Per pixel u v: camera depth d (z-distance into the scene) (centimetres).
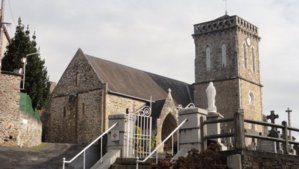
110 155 2016
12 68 3991
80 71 4972
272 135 2345
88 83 4841
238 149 1600
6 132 2975
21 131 3125
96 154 2267
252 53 6344
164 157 1973
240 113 1641
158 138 4503
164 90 5709
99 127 4597
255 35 6419
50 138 5078
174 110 4800
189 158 1614
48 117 5288
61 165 2288
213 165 1603
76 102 4912
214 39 6247
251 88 6156
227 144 2152
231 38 6088
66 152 2664
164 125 4862
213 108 2127
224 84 6019
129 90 4966
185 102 5941
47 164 2280
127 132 2097
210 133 1892
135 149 2122
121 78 5128
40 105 4131
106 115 4575
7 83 3041
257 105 6216
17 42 4059
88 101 4791
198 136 1805
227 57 6081
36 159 2366
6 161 2220
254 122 1711
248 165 1602
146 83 5509
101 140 2091
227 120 1678
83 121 4794
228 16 6169
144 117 2425
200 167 1600
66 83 5097
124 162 1955
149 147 2198
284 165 1734
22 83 3966
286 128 1811
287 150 1786
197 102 6175
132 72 5497
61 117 5044
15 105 3055
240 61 6034
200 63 6297
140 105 4969
